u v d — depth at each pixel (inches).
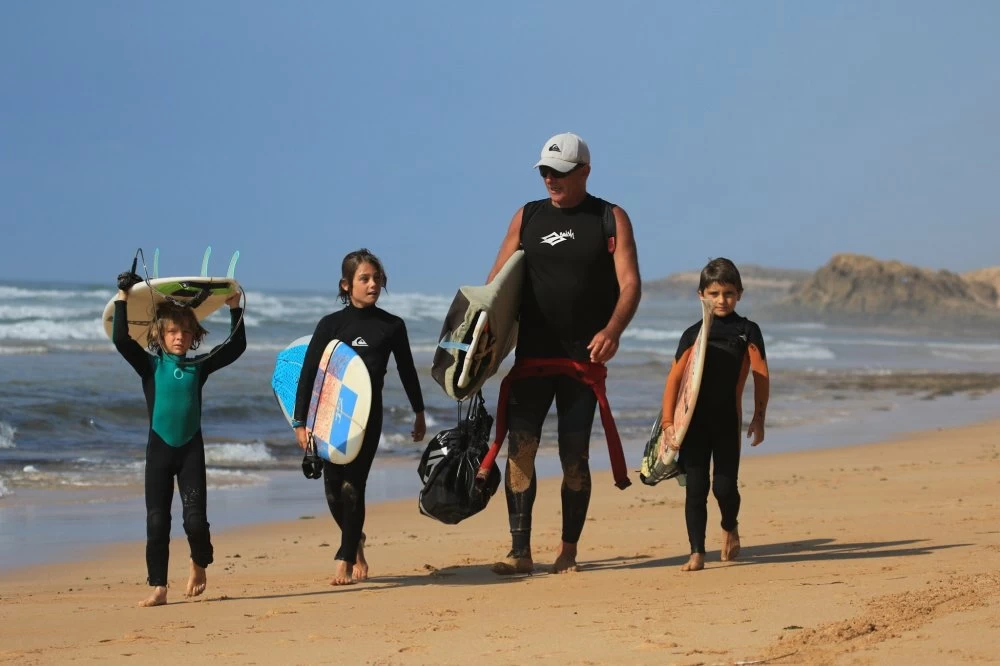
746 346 612.4
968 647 355.9
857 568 556.7
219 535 852.0
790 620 415.2
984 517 778.8
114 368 2160.4
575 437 611.8
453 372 597.6
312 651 410.9
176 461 562.6
